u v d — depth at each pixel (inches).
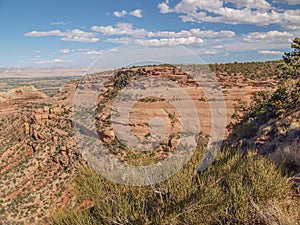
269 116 495.5
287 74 649.0
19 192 1139.3
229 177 146.2
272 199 133.6
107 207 126.8
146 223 117.9
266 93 913.5
